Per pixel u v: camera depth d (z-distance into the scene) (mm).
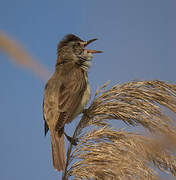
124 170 5660
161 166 5609
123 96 6961
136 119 6555
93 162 6086
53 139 8555
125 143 5980
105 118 7047
